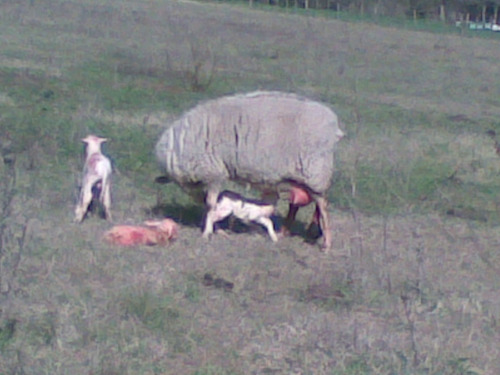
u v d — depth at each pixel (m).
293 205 10.34
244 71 21.64
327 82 21.08
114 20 31.33
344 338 8.70
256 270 9.64
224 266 9.66
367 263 9.93
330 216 11.22
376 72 24.53
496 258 10.41
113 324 8.62
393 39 34.56
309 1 48.28
